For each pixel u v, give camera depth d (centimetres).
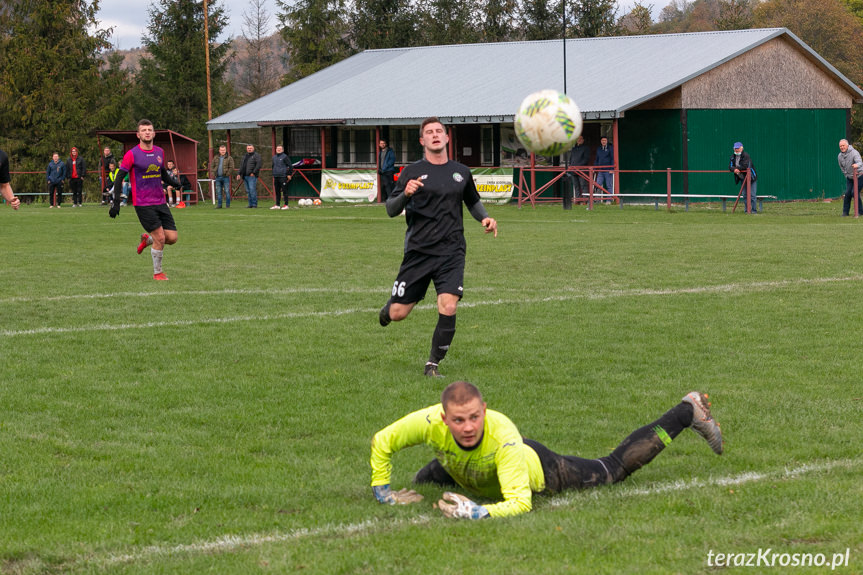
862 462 720
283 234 2828
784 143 4531
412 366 1081
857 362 1063
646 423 838
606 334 1242
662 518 602
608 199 4322
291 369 1070
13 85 7869
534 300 1525
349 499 660
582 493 650
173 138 5066
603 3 8350
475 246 2355
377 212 3944
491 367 1070
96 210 4400
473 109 4453
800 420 838
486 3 8475
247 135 6681
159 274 1814
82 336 1255
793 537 569
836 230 2703
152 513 636
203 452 777
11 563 562
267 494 670
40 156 7788
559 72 4712
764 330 1252
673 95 4253
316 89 5397
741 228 2811
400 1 8375
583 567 529
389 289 1670
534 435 804
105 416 885
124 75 8719
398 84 5088
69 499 665
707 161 4331
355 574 530
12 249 2420
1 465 743
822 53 9275
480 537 576
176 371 1061
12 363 1098
